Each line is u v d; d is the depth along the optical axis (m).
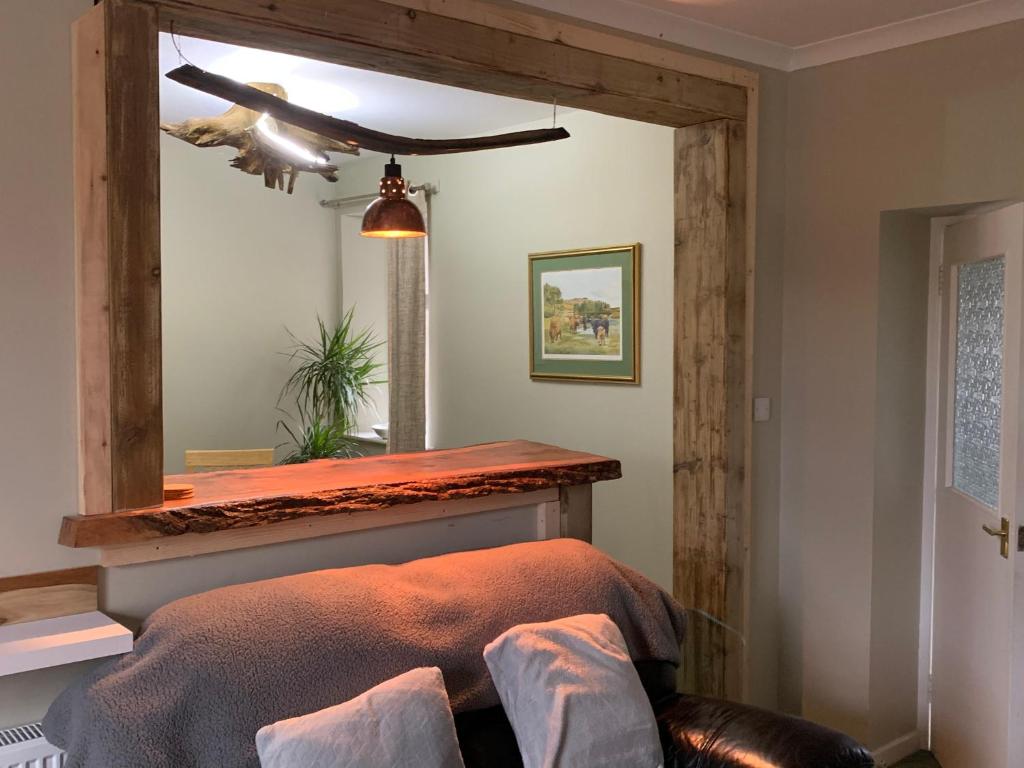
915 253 3.47
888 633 3.48
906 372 3.47
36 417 2.01
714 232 3.35
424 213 5.15
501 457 2.94
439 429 5.23
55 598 2.04
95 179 2.00
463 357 5.04
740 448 3.41
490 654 2.24
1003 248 3.03
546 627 2.30
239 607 2.07
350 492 2.36
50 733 1.97
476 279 4.93
